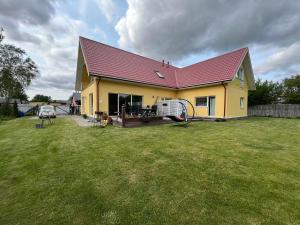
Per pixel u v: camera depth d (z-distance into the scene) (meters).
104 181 3.05
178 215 2.16
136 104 13.29
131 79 12.50
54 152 4.75
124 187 2.84
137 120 9.92
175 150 4.82
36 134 7.40
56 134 7.25
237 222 2.03
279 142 5.82
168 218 2.11
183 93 16.11
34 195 2.65
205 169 3.54
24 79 24.83
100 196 2.59
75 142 5.78
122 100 12.39
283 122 11.92
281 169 3.54
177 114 11.23
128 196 2.58
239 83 14.79
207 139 6.20
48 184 2.97
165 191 2.71
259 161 3.99
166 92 15.70
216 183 2.95
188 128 8.85
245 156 4.34
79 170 3.52
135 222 2.04
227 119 13.09
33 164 3.89
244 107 15.95
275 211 2.22
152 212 2.22
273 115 17.62
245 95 16.05
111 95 11.78
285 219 2.08
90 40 13.22
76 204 2.41
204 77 14.70
